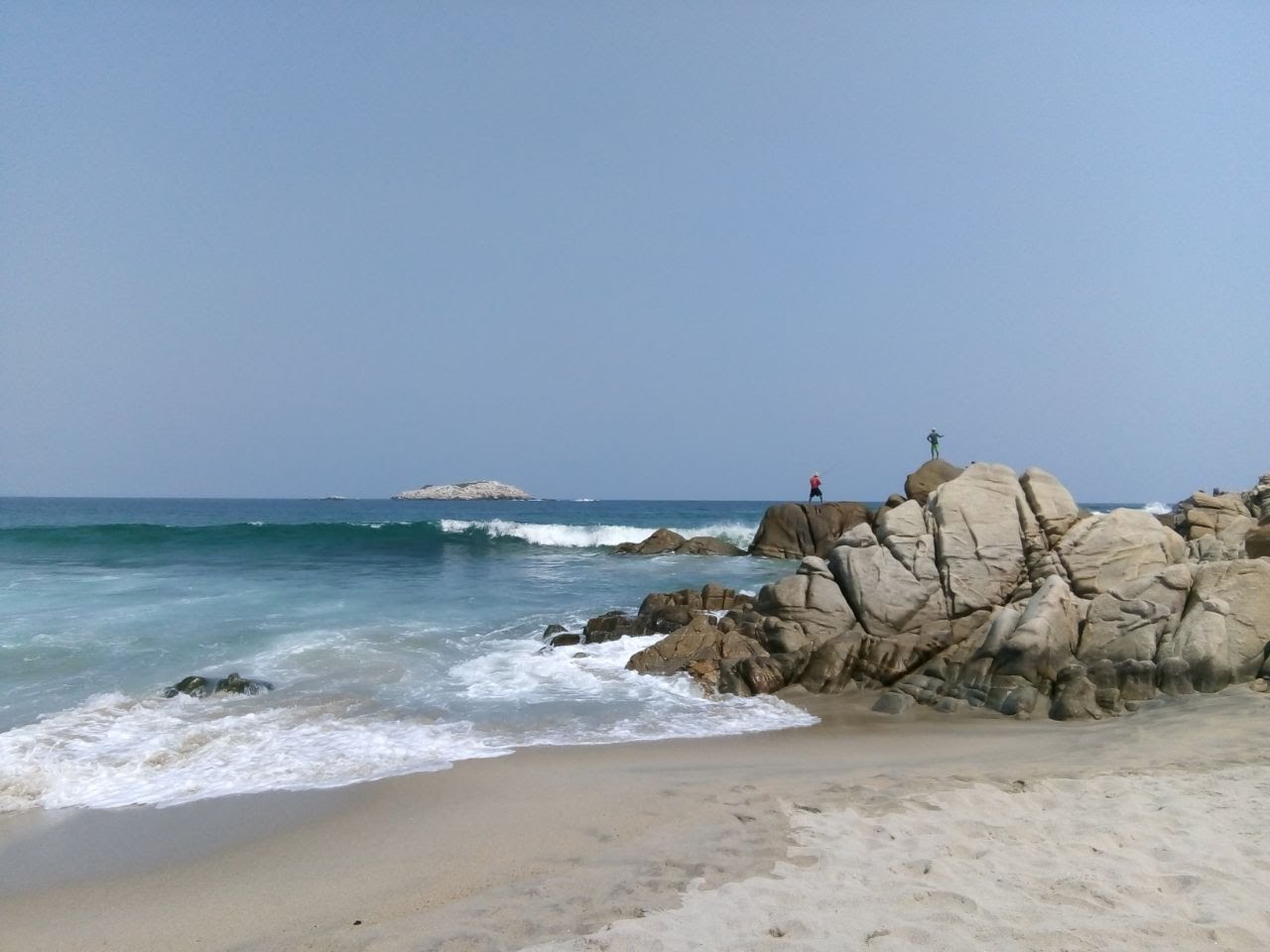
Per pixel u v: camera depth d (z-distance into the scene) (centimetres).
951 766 889
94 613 1855
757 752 1035
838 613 1483
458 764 973
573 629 1817
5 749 999
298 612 1941
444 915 561
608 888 586
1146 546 1379
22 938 568
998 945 470
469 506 12031
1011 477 1586
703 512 9738
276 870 675
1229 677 1112
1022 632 1230
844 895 548
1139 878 557
